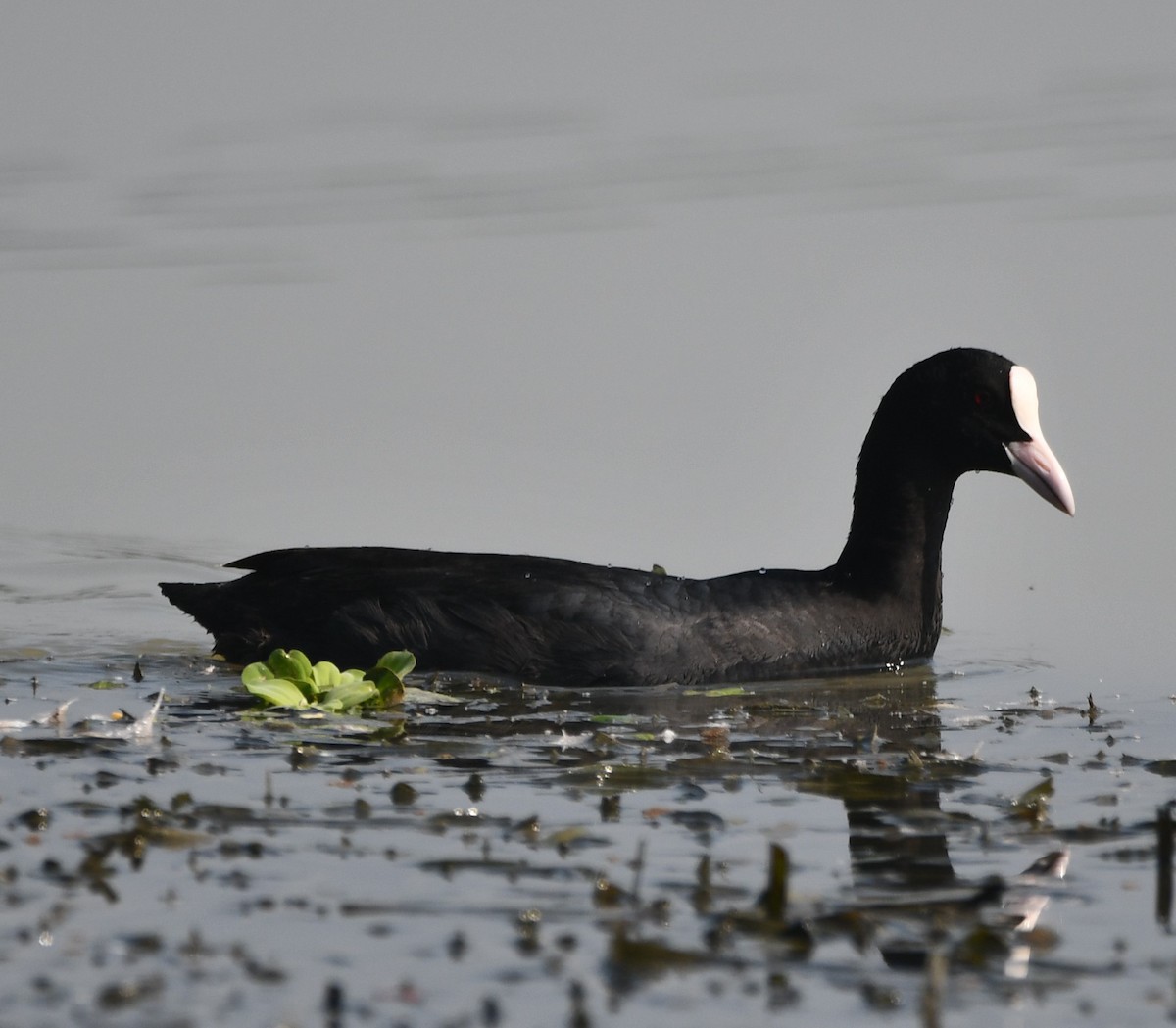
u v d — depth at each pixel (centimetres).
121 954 782
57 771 1087
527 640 1456
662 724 1284
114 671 1473
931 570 1589
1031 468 1551
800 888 877
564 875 888
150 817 970
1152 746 1210
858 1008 737
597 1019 723
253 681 1320
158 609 1770
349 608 1480
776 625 1511
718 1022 723
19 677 1441
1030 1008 738
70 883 871
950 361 1575
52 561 1914
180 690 1388
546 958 781
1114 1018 729
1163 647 1592
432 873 891
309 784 1068
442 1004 732
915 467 1576
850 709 1361
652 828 981
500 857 918
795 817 1009
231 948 790
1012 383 1562
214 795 1040
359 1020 715
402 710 1325
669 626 1473
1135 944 806
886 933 816
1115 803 1046
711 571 1819
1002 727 1281
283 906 843
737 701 1395
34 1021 711
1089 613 1728
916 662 1566
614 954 774
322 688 1345
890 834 973
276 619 1505
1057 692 1427
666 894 863
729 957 783
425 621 1468
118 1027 705
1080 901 864
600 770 1114
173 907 840
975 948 796
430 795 1046
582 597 1471
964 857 933
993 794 1066
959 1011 736
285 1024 710
